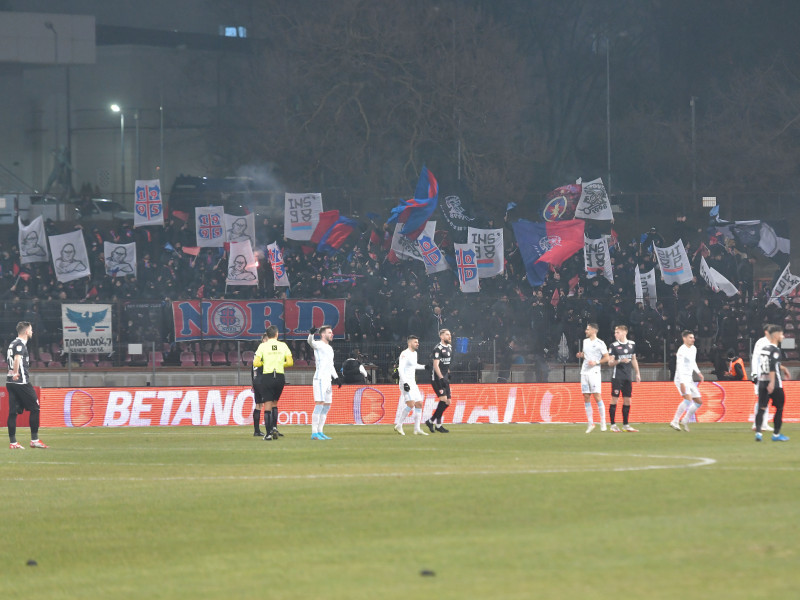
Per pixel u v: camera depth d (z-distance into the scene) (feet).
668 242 373.20
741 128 497.46
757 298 329.93
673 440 167.53
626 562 70.13
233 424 241.76
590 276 337.11
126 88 603.67
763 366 162.81
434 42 493.36
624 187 563.48
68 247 340.39
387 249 345.10
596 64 578.25
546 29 581.94
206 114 605.31
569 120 582.76
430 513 92.68
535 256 337.93
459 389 239.71
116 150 605.73
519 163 490.49
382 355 283.59
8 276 348.79
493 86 486.38
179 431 219.00
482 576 67.77
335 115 481.87
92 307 298.76
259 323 310.04
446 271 343.26
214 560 76.89
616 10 579.89
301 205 348.18
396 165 490.08
